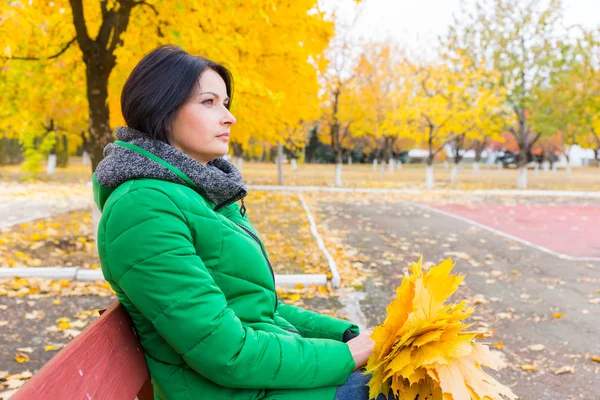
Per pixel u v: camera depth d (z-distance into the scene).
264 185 24.67
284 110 11.58
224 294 1.50
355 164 66.44
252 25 8.52
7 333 4.65
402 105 26.27
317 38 9.67
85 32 7.68
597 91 25.83
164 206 1.38
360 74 28.55
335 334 1.90
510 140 52.38
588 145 42.88
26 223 10.54
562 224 13.01
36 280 6.23
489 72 25.33
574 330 4.95
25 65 9.10
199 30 7.37
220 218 1.53
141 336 1.53
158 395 1.57
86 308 5.45
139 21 8.34
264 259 1.63
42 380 0.97
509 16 25.67
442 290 1.55
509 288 6.56
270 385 1.43
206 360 1.35
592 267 7.85
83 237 8.99
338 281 6.45
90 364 1.18
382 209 15.87
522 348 4.47
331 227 11.74
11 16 4.13
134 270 1.34
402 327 1.47
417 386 1.50
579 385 3.73
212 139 1.61
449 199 19.81
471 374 1.44
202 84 1.59
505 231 11.73
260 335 1.45
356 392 1.54
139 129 1.57
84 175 28.95
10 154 37.69
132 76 1.58
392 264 7.94
